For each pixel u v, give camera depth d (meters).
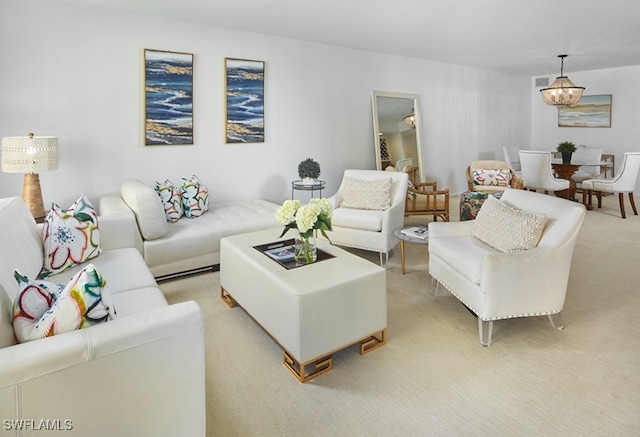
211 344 2.43
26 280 1.40
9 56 3.33
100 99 3.76
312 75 5.14
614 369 2.15
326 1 3.53
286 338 2.13
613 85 7.50
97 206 3.83
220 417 1.81
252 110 4.68
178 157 4.25
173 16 3.95
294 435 1.70
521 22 4.24
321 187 4.93
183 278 3.50
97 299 1.32
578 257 4.02
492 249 2.72
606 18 4.13
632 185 5.66
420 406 1.88
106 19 3.71
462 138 7.23
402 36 4.80
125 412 1.29
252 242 2.88
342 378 2.10
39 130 3.51
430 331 2.58
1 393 1.10
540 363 2.21
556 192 7.03
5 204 2.24
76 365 1.19
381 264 3.76
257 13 3.86
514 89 8.12
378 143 5.85
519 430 1.72
